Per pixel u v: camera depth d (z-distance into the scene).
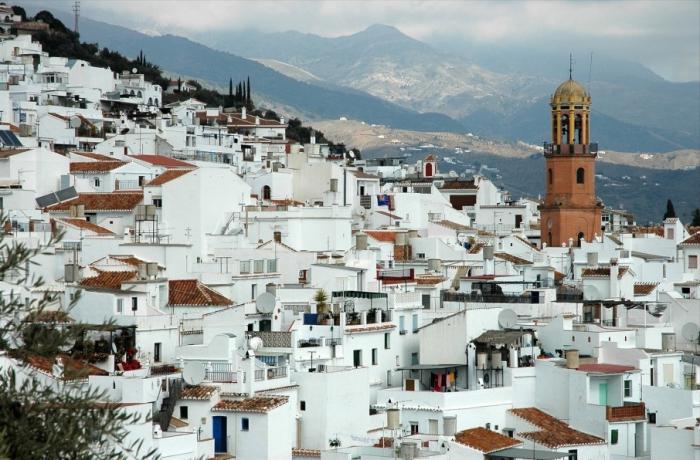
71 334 95.00
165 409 136.62
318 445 152.38
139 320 151.38
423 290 191.38
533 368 164.25
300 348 160.75
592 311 185.75
